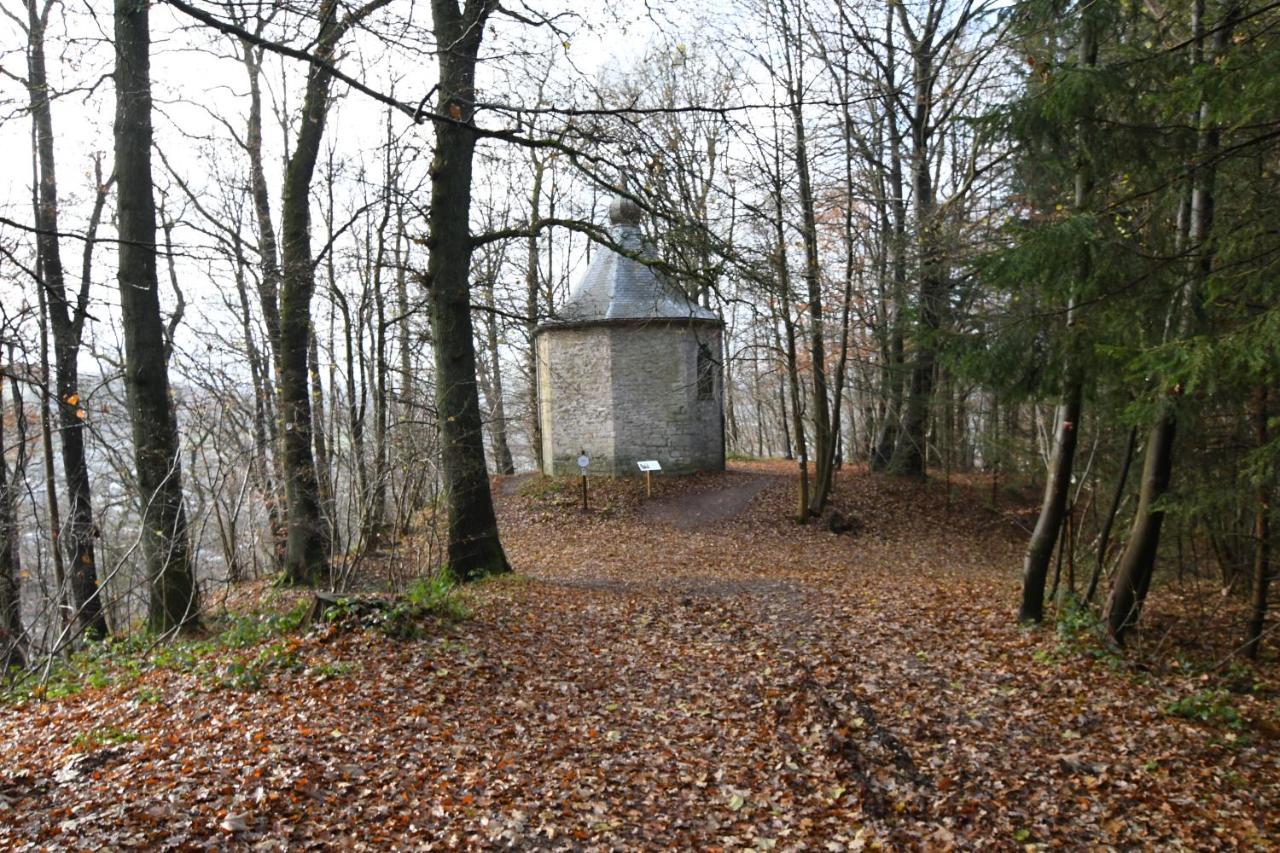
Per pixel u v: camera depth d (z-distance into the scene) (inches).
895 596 533.3
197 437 643.5
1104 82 307.9
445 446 536.1
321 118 600.4
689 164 470.6
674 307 1116.5
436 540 665.0
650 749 283.7
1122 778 274.7
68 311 552.7
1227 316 313.4
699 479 1107.3
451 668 332.5
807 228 790.5
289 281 597.0
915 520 960.3
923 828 237.8
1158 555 496.1
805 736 295.4
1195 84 259.6
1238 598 507.2
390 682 309.7
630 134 301.7
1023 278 313.7
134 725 272.7
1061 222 303.9
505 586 524.4
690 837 226.7
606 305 1112.2
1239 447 393.1
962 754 288.0
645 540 876.6
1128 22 381.7
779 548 842.2
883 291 856.9
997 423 954.7
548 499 1032.2
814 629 442.0
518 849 209.2
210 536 834.8
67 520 459.2
